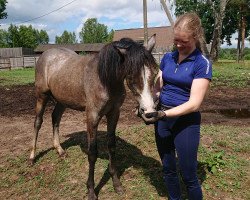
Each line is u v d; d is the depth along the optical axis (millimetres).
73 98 4180
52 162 4828
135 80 2990
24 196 4293
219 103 9477
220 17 29641
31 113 8227
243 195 3900
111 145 4039
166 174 3328
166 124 3092
